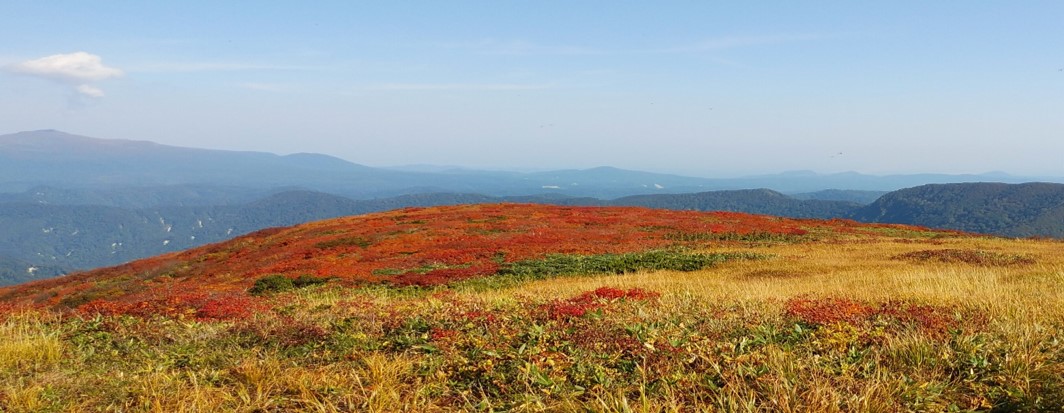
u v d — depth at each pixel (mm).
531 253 35531
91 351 9633
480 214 55844
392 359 8547
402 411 6660
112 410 6895
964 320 9492
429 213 57969
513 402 6699
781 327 9531
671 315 10906
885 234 46688
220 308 14234
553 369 7551
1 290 43875
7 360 8883
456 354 8531
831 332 8523
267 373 7980
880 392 6289
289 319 11766
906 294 13391
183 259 46375
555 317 10859
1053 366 6875
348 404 6793
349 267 31594
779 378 6574
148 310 14258
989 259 24891
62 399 7195
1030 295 12883
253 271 32688
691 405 6422
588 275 27516
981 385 6559
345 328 10836
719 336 9094
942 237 44812
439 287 25297
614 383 7074
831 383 6621
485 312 11656
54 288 41219
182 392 7293
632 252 35625
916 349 7555
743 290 16516
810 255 31359
